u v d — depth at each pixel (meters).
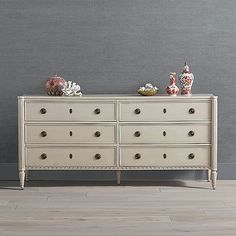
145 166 6.01
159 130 5.98
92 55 6.42
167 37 6.40
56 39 6.40
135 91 6.45
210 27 6.39
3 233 4.44
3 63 6.42
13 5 6.37
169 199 5.54
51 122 5.97
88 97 5.95
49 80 6.11
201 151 5.99
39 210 5.12
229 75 6.43
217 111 6.43
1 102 6.45
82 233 4.43
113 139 5.99
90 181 6.44
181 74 6.19
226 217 4.87
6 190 5.97
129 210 5.11
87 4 6.38
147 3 6.37
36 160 6.01
